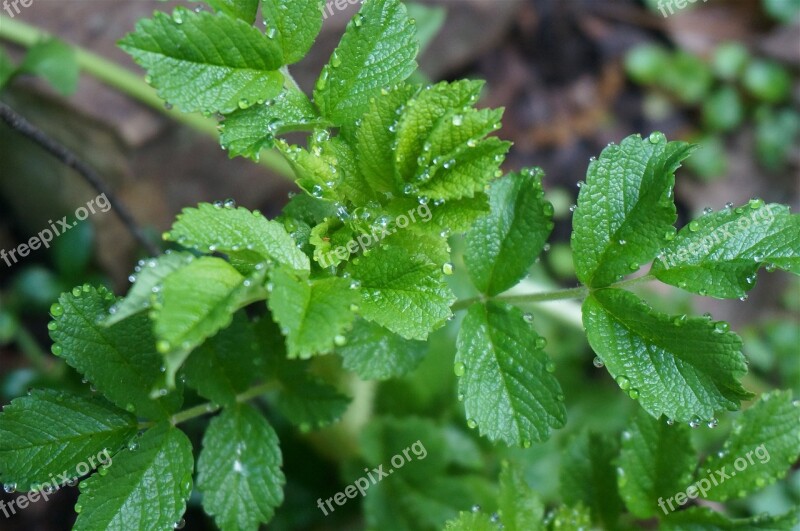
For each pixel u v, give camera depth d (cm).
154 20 35
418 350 39
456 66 72
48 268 57
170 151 56
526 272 37
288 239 34
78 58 50
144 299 32
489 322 37
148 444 36
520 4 71
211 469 37
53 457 36
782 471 38
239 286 33
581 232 37
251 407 38
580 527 40
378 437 45
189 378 37
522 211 37
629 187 36
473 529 37
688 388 35
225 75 35
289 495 47
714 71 81
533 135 76
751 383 55
